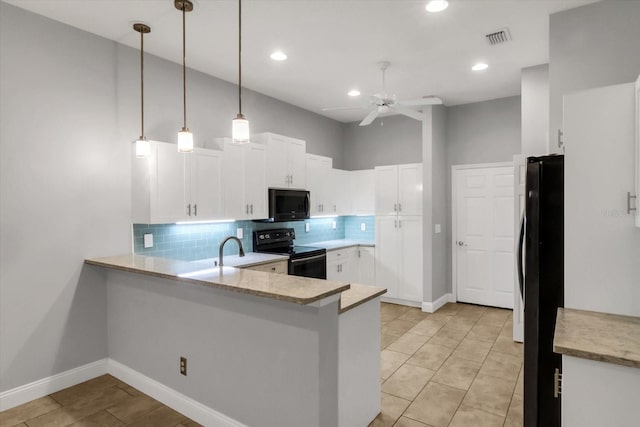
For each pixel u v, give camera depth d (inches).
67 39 112.0
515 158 149.5
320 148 218.1
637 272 71.8
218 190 141.0
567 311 75.3
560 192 79.0
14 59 101.7
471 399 105.3
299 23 111.4
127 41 123.2
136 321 110.7
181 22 110.8
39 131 106.3
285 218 171.3
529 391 81.5
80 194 115.0
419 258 196.5
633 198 71.4
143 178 121.9
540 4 101.5
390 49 129.8
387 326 168.7
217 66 144.4
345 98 186.5
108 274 120.3
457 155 205.2
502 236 194.7
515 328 149.0
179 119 141.7
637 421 54.3
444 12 105.6
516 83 166.9
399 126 219.6
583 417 57.6
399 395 107.6
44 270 108.0
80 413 98.9
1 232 100.1
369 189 219.8
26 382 105.0
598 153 74.0
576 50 103.2
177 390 99.5
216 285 80.2
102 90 120.0
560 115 105.1
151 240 132.8
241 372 85.0
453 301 208.8
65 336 112.6
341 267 200.2
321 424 74.3
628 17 97.3
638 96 68.9
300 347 75.3
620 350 56.2
